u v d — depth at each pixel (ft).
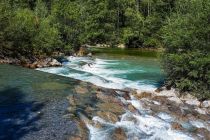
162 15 259.39
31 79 86.53
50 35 140.26
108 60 151.94
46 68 118.62
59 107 65.05
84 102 70.08
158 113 71.20
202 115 73.05
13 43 120.88
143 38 253.65
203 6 87.56
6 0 131.54
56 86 81.15
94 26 262.06
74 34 175.11
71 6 179.52
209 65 84.58
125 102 74.79
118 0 283.18
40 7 219.00
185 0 94.84
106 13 273.95
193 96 85.66
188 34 87.86
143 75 115.24
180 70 89.35
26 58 123.75
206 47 86.58
